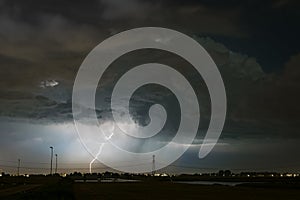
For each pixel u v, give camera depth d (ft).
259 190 313.73
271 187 370.53
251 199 210.59
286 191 296.30
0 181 535.19
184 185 435.94
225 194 257.75
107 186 390.21
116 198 208.13
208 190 312.29
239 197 227.61
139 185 427.74
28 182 522.47
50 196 199.62
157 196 229.86
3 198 198.80
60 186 319.88
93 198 204.95
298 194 259.39
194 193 265.75
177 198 214.90
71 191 240.32
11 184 451.53
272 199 208.74
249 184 448.65
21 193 242.17
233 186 405.59
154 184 471.21
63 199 189.47
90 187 361.30
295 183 438.40
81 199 196.44
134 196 226.99
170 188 348.59
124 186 391.86
